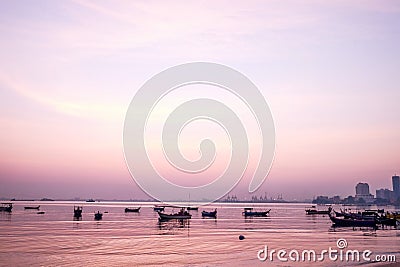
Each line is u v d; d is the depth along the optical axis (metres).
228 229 103.06
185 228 106.69
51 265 48.31
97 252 58.28
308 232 93.31
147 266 47.69
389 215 120.06
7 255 55.31
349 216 122.06
